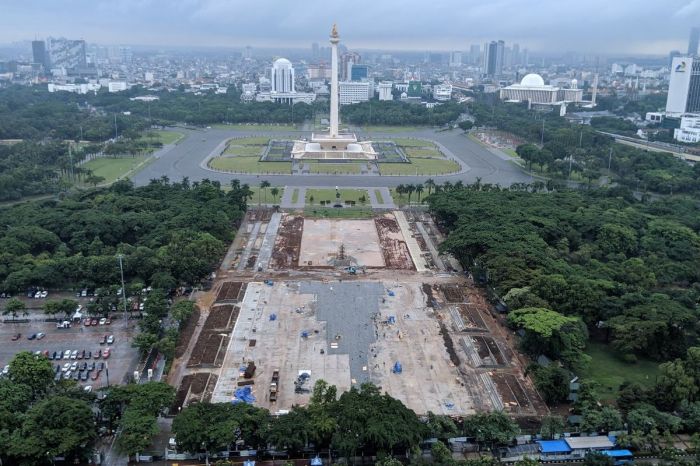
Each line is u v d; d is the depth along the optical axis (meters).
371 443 174.00
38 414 174.25
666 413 192.38
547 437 185.75
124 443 170.62
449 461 168.25
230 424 175.62
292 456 178.25
